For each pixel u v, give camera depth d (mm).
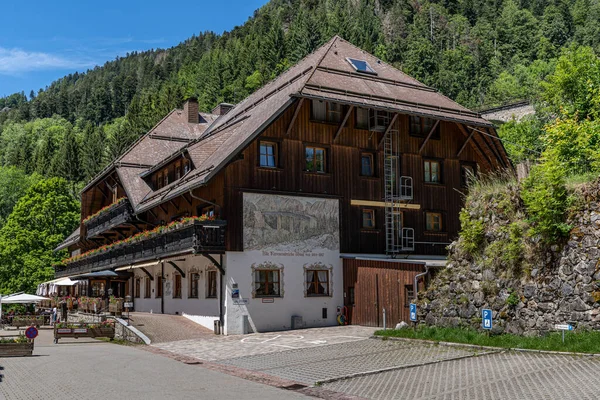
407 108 31141
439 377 13773
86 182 108688
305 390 13258
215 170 26906
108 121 192875
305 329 28047
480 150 35562
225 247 27453
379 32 173625
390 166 32406
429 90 35562
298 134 30000
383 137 32188
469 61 156250
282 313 28391
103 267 43500
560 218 17078
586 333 15609
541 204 17141
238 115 36219
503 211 19312
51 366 17984
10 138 169875
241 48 154125
